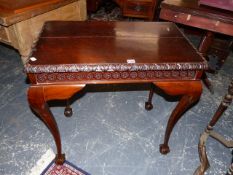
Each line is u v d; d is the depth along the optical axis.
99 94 1.89
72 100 1.80
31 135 1.48
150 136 1.52
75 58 0.94
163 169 1.31
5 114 1.64
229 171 1.02
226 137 1.54
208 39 1.88
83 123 1.59
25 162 1.31
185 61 0.96
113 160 1.35
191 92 1.04
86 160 1.34
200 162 1.31
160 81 1.00
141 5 2.62
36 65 0.88
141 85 2.02
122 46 1.05
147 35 1.17
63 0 1.69
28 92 0.95
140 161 1.35
